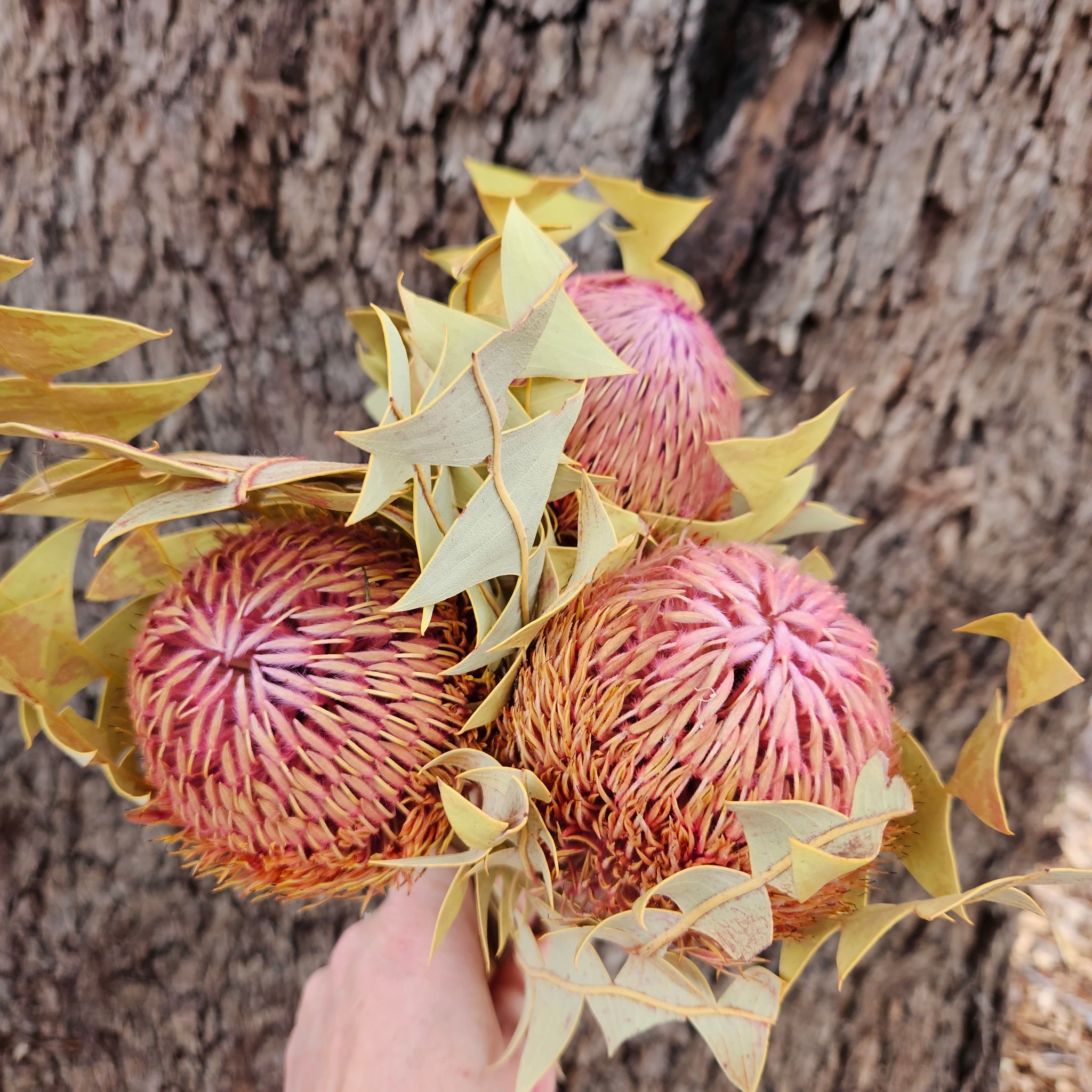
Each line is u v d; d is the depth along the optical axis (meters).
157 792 0.25
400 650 0.23
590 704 0.22
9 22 0.35
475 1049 0.32
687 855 0.22
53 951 0.53
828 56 0.36
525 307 0.23
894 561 0.44
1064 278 0.38
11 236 0.40
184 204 0.38
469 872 0.24
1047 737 0.47
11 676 0.26
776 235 0.39
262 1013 0.55
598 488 0.26
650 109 0.37
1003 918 0.50
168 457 0.22
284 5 0.35
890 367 0.40
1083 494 0.41
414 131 0.37
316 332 0.41
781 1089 0.54
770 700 0.21
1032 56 0.34
